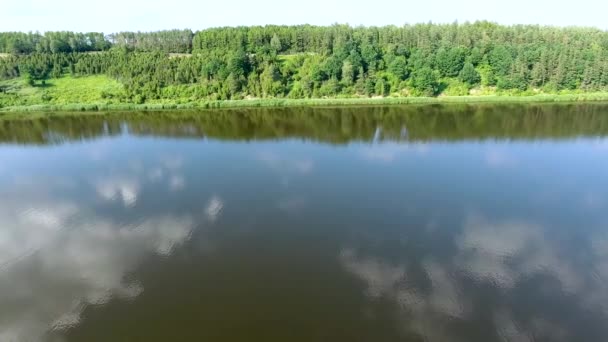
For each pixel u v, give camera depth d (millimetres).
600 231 32406
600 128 63750
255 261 29109
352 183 42625
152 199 39781
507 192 40000
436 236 31984
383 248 30516
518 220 34375
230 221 34906
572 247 30312
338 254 29812
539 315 23828
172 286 26609
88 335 22859
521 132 62250
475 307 24484
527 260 28844
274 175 45625
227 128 68688
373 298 25250
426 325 23109
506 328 22922
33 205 38969
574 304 24641
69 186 43875
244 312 24125
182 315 24047
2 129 70875
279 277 27328
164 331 22859
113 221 35438
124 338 22531
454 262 28672
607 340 22109
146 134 65875
